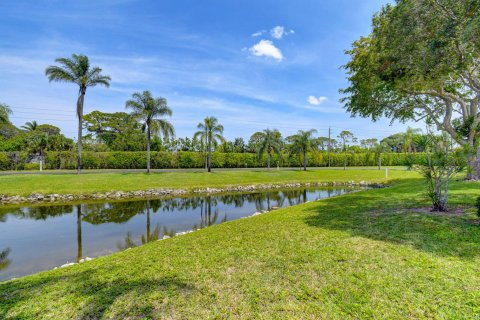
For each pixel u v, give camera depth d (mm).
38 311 2930
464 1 5883
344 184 22906
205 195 17062
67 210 12148
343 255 4121
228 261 4168
